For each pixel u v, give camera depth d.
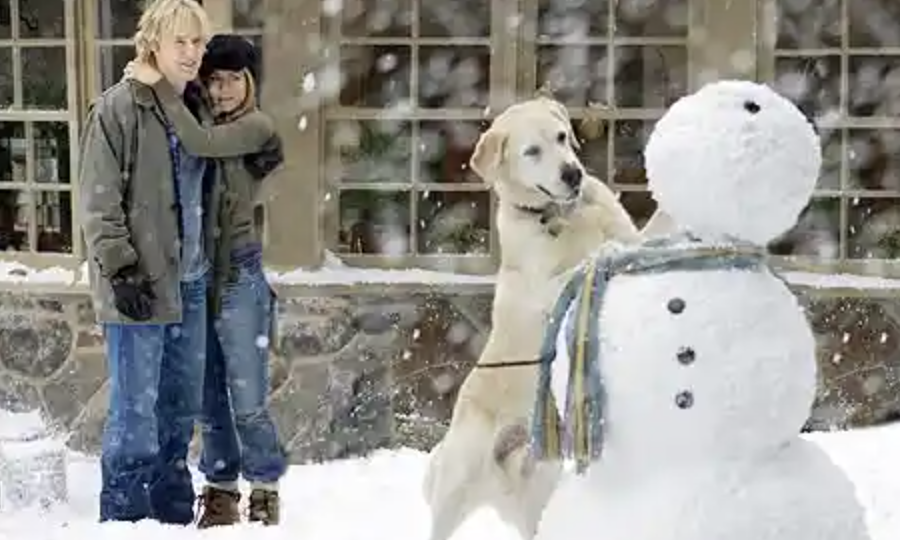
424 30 11.16
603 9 10.98
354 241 11.13
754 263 3.52
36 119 11.32
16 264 11.38
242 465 7.39
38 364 11.13
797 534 3.30
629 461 3.46
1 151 11.59
